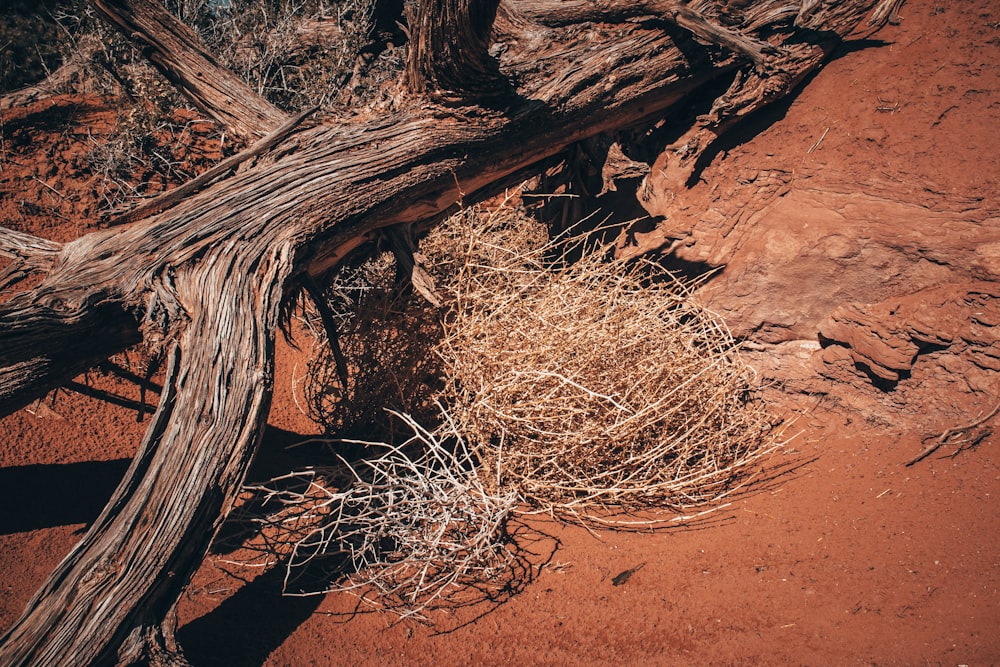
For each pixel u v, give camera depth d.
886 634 2.93
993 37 5.06
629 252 5.97
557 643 3.20
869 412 4.62
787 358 5.18
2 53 8.10
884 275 4.82
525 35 5.83
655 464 4.33
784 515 3.94
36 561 3.72
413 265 4.89
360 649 3.26
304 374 6.09
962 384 4.29
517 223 6.49
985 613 2.92
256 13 8.56
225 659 3.19
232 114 5.20
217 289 3.95
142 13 5.00
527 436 4.28
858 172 5.17
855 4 5.60
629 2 5.73
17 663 2.80
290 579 3.82
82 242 4.14
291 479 4.68
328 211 4.50
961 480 3.87
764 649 2.97
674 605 3.35
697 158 5.99
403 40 7.71
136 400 5.36
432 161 4.90
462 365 4.56
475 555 3.63
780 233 5.29
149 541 3.18
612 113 5.66
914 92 5.18
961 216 4.60
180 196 4.35
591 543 3.96
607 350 4.39
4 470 4.36
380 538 4.09
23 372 3.59
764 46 5.45
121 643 2.99
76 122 7.12
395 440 5.05
